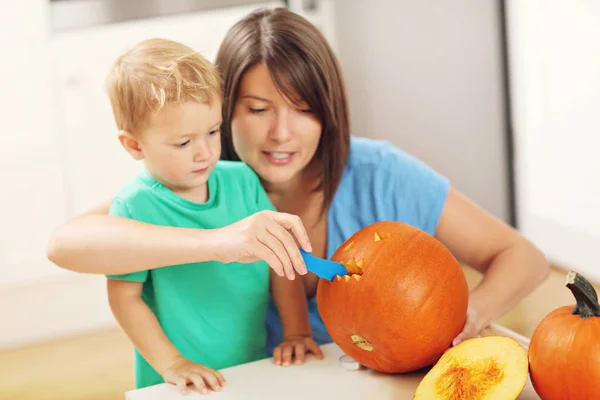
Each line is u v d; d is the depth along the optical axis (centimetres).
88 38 244
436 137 298
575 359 71
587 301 73
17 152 241
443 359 79
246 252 84
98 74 247
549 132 270
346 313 85
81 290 255
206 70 97
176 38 254
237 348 107
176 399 87
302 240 85
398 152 121
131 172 254
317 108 104
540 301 218
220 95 98
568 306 78
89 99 247
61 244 95
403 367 87
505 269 108
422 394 76
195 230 90
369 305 83
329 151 112
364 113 289
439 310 84
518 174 296
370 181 117
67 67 243
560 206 270
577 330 72
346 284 85
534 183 285
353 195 118
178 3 254
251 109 105
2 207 243
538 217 285
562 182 267
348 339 88
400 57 288
